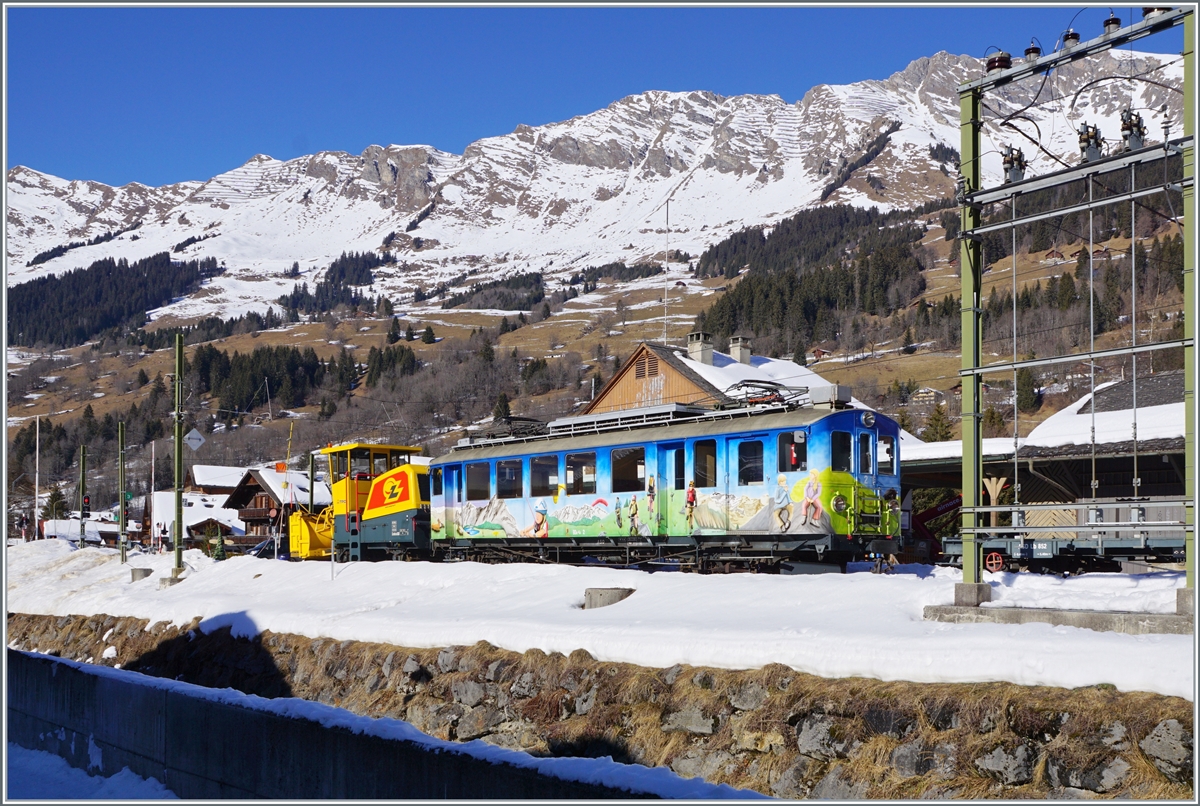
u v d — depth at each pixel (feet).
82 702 52.29
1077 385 370.32
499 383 521.65
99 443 491.31
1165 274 405.80
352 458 110.73
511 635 57.06
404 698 59.88
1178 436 81.46
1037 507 43.88
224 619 82.17
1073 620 40.47
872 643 41.24
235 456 400.26
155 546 220.64
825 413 69.82
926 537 102.17
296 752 36.06
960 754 35.35
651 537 78.74
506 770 28.63
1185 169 39.88
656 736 45.57
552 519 86.17
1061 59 45.19
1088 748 32.63
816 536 69.00
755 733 41.86
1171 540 59.82
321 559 119.85
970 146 48.01
